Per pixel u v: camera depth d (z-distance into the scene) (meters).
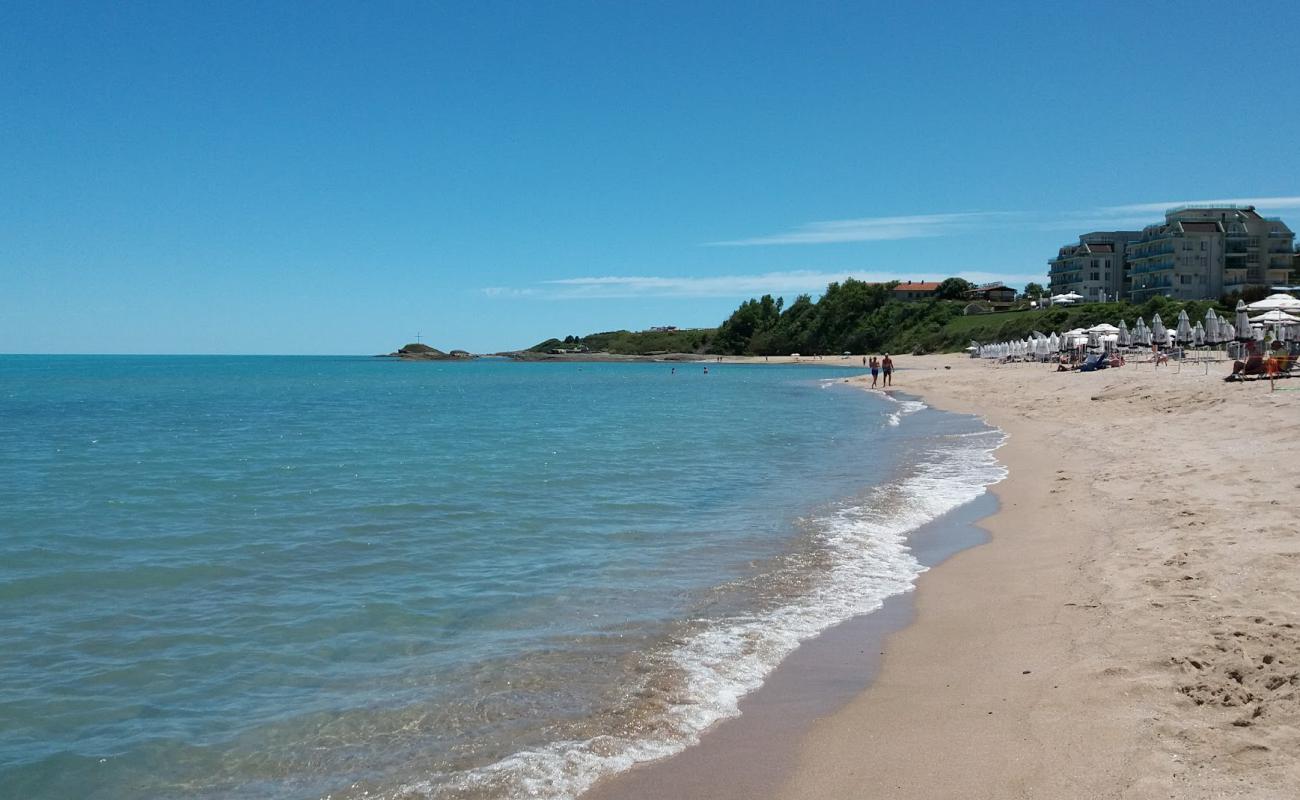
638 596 9.33
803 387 64.38
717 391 62.00
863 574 10.02
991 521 12.57
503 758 5.69
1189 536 9.55
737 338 175.25
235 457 23.67
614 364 170.50
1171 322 78.31
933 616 8.35
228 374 116.94
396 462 21.88
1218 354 49.06
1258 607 7.00
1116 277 116.69
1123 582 8.32
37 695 6.91
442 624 8.55
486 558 11.27
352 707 6.57
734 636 7.96
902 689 6.59
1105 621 7.35
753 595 9.27
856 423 31.39
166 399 57.66
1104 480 14.13
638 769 5.49
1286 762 4.76
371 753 5.83
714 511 14.29
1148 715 5.53
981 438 23.56
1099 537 10.45
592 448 24.45
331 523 13.78
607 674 7.09
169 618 8.87
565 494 16.28
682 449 23.77
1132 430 19.88
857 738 5.78
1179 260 96.12
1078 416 25.42
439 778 5.45
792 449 23.23
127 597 9.66
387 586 9.98
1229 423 18.11
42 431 33.38
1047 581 9.02
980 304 126.81
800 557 10.90
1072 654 6.79
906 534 12.08
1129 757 5.06
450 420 37.25
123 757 5.86
